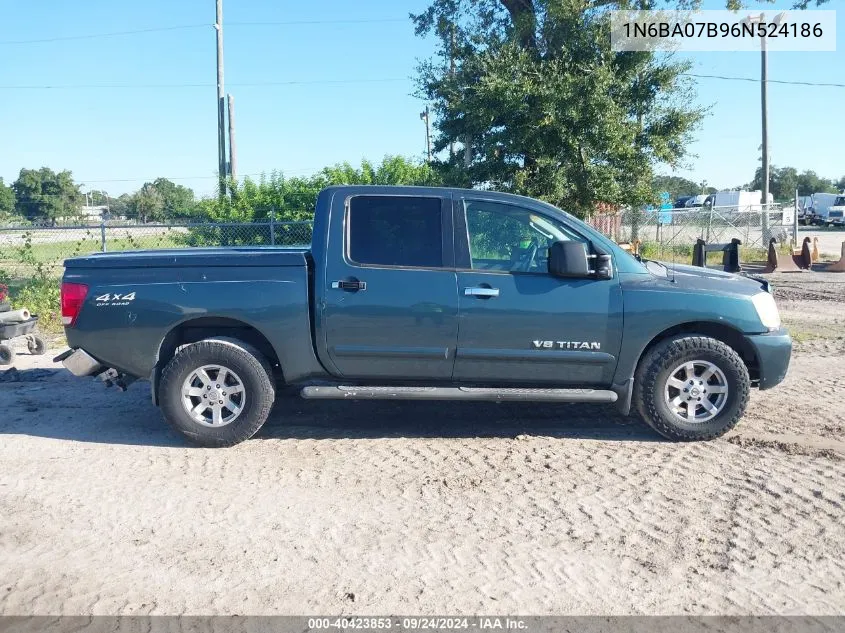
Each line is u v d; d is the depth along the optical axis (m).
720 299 6.00
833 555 4.17
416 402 7.43
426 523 4.59
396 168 20.39
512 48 19.23
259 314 5.92
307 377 6.07
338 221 6.00
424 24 22.81
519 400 5.94
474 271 5.91
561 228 6.06
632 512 4.74
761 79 30.91
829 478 5.32
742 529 4.50
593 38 19.55
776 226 30.36
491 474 5.42
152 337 6.00
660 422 6.04
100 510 4.79
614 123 18.56
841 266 21.75
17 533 4.46
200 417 6.01
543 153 19.03
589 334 5.92
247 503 4.90
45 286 14.30
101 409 7.25
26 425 6.70
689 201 55.00
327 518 4.67
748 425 6.60
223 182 21.58
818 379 8.40
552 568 4.04
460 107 19.20
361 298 5.88
